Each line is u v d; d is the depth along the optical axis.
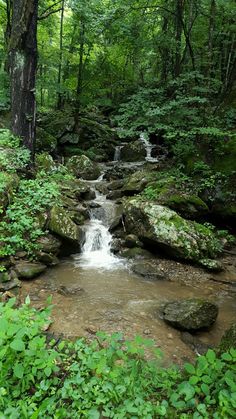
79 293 5.70
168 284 6.38
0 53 13.61
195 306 4.96
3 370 2.83
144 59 16.78
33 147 8.94
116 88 18.52
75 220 8.18
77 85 15.73
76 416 2.66
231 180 9.00
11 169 7.62
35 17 8.17
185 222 7.61
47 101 22.19
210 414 2.69
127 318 4.97
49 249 6.77
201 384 2.88
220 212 8.86
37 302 5.20
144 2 13.43
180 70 13.79
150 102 10.39
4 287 5.43
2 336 2.63
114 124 18.45
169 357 4.04
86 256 7.55
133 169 12.76
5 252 6.04
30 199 7.26
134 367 3.12
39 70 16.95
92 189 10.92
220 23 13.41
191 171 10.02
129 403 2.76
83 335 4.36
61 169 10.39
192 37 14.26
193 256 7.12
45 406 2.70
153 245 7.51
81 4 12.84
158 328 4.77
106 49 15.45
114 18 12.24
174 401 2.79
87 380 3.04
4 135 8.27
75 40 15.05
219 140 10.15
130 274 6.74
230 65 15.38
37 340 2.93
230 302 5.82
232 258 7.75
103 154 15.05
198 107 10.84
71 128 14.95
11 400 2.74
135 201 8.30
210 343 4.52
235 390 2.66
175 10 13.80
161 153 14.88
